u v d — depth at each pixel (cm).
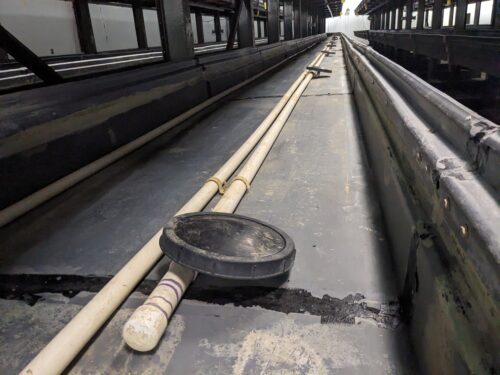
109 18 1323
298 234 143
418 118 127
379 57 323
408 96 162
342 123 304
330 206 164
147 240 146
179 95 345
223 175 193
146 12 1520
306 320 102
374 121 221
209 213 133
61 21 1099
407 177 126
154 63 336
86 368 91
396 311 103
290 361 90
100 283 123
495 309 55
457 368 63
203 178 205
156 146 267
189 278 112
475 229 60
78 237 151
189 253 103
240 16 628
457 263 74
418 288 92
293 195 176
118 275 114
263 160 224
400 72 200
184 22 374
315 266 124
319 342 95
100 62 645
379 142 192
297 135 276
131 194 188
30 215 171
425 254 87
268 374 87
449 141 95
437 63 773
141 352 95
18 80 426
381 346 93
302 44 1365
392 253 127
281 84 535
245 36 637
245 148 236
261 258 105
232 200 161
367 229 144
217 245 109
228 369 89
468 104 611
